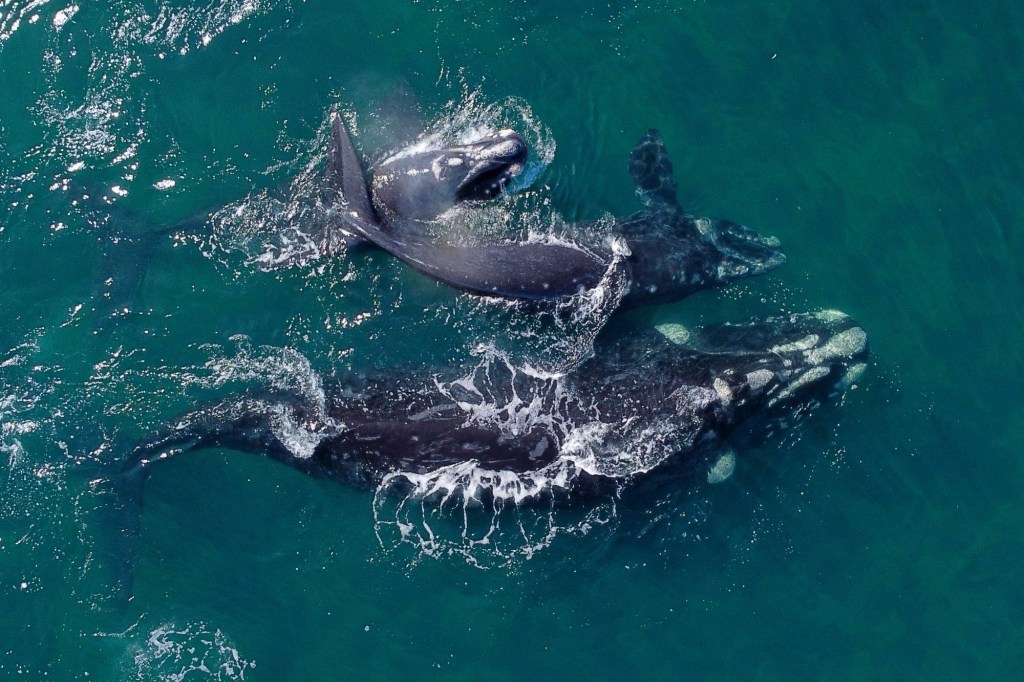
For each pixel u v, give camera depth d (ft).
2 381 60.95
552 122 71.26
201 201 66.49
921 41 74.69
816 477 63.67
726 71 73.56
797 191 70.85
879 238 69.72
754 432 62.18
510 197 67.72
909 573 62.23
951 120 72.79
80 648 57.11
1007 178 71.41
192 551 59.77
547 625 59.82
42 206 65.51
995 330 67.67
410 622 59.36
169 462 60.85
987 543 63.00
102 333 62.80
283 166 67.82
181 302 64.03
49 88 68.64
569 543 60.90
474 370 61.87
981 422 65.62
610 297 65.31
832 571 62.08
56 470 59.41
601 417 59.67
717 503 62.44
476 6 73.31
